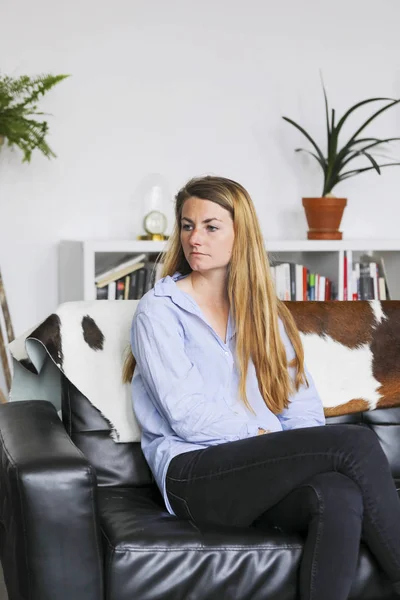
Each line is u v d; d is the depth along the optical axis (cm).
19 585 171
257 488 179
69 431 217
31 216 360
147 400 209
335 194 393
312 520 172
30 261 361
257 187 383
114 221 368
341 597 169
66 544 166
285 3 380
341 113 388
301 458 176
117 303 229
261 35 378
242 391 206
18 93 346
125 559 169
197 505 185
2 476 179
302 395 215
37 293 363
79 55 361
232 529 181
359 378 237
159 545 171
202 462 186
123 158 367
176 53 370
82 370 217
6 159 355
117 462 216
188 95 373
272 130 382
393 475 237
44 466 166
